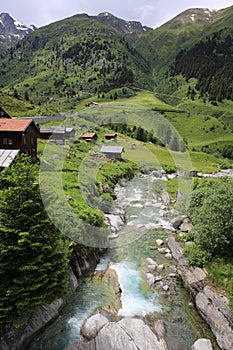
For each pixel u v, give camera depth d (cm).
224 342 1898
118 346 1764
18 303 1728
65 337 1945
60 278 2016
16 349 1794
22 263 1805
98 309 2203
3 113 7175
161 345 1852
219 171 8081
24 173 1955
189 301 2397
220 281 2330
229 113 18950
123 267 2830
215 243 2592
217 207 2598
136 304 2306
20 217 1844
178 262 2895
